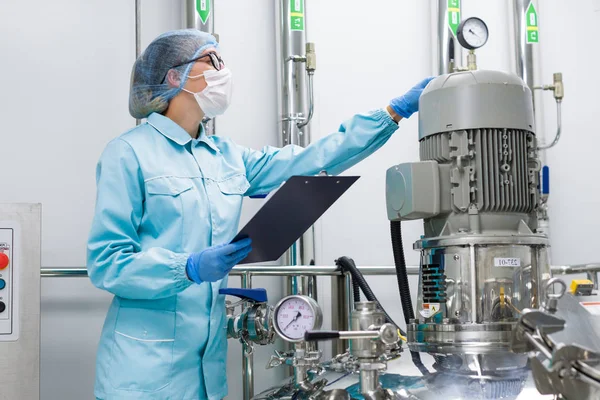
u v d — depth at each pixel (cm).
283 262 238
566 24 275
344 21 262
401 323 258
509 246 147
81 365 228
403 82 266
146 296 156
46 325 226
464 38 173
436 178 154
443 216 156
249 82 251
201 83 178
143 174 166
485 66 271
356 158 192
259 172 195
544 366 111
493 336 142
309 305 145
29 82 230
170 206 166
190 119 183
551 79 273
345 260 202
